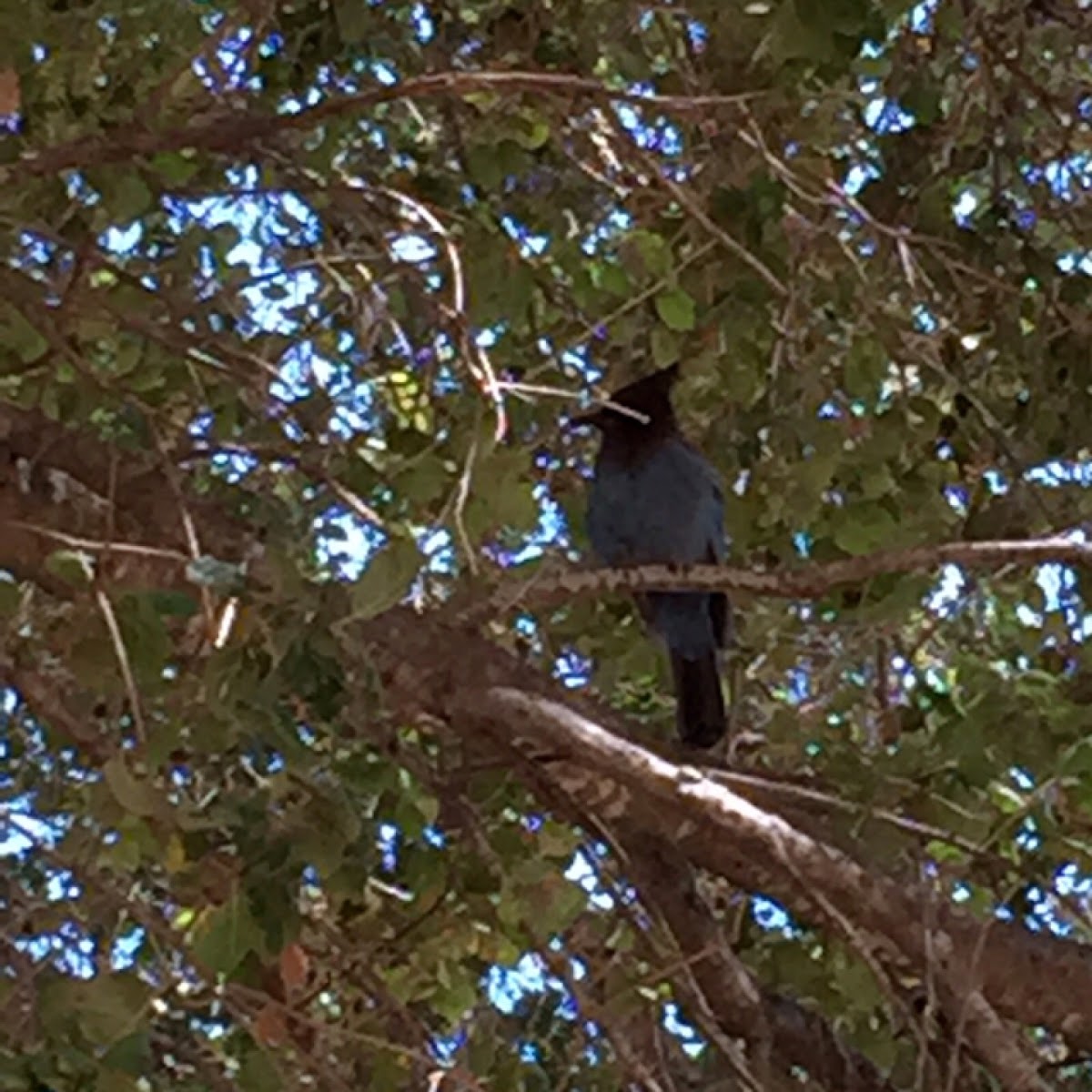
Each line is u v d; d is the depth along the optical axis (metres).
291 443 8.69
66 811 8.69
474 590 8.27
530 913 7.84
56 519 8.07
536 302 10.09
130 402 8.09
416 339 10.12
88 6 9.45
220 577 6.20
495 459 7.46
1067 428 9.49
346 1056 8.02
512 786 8.90
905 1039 8.73
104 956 7.27
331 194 9.06
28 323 8.74
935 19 10.26
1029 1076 7.60
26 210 9.11
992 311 9.66
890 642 10.56
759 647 10.77
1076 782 8.65
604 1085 8.55
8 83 8.29
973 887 9.29
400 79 9.88
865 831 8.05
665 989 9.37
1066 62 10.75
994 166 9.88
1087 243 10.18
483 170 9.28
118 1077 6.55
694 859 8.62
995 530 9.53
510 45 9.53
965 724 8.43
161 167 9.31
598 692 10.46
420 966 8.29
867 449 9.56
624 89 9.62
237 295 9.33
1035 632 9.93
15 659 7.76
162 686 6.80
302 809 6.38
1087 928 8.34
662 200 10.00
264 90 9.32
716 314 9.48
